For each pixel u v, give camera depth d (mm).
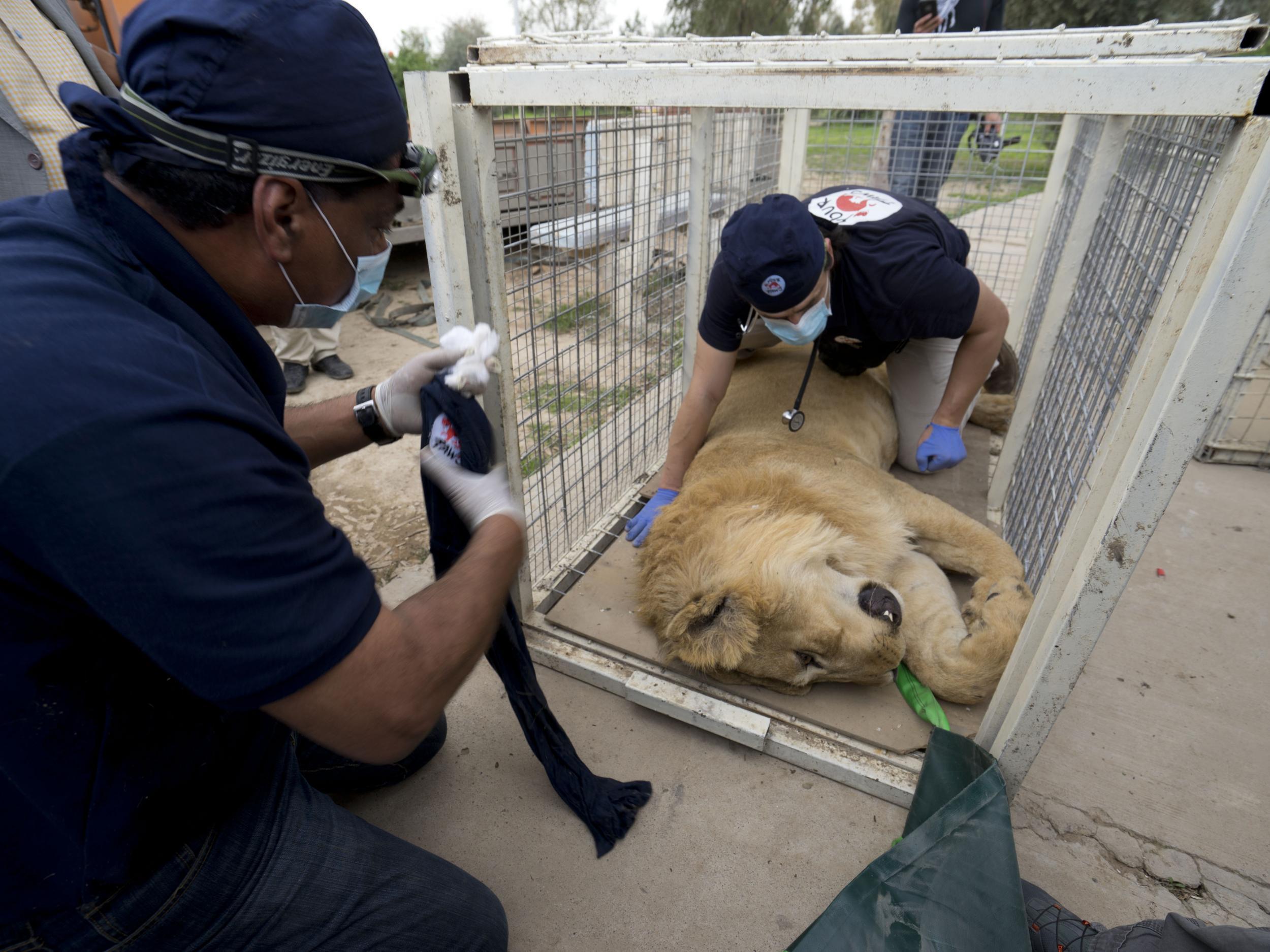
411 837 1859
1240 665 2316
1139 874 1746
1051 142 4719
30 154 2574
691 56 1592
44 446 750
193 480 816
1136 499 1257
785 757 2020
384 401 1574
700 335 2486
